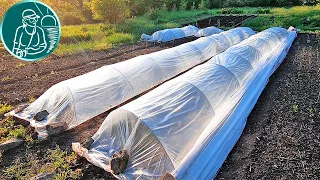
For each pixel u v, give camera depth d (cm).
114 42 1598
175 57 972
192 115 511
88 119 630
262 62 922
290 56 1148
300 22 1973
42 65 1148
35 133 562
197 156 448
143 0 3531
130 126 467
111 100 681
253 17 2462
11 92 833
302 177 427
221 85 645
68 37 1627
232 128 543
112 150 477
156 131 443
